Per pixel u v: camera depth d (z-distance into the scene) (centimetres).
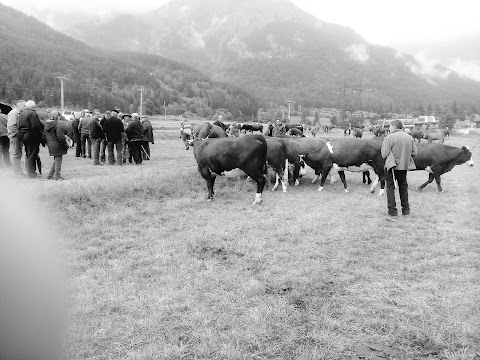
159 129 5038
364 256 595
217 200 1001
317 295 458
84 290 461
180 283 489
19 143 1145
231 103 19762
